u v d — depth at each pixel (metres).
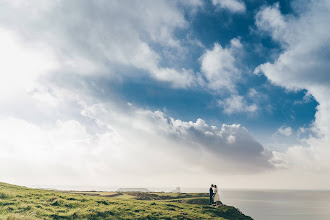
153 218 26.36
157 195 55.91
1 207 23.52
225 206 37.69
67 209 26.19
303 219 181.88
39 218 22.00
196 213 31.03
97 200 32.03
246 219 33.72
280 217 188.25
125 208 28.94
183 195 56.25
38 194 30.73
